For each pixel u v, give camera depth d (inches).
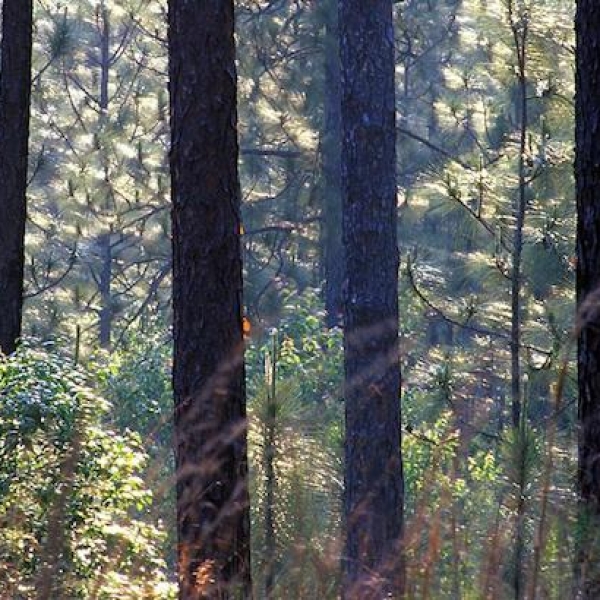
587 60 281.7
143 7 1336.1
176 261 404.5
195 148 403.2
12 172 653.3
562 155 603.2
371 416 592.7
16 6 650.8
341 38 648.4
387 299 629.6
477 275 617.3
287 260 1427.2
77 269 1451.8
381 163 640.4
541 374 497.0
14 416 422.0
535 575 147.8
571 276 595.8
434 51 1565.0
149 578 382.0
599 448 248.7
